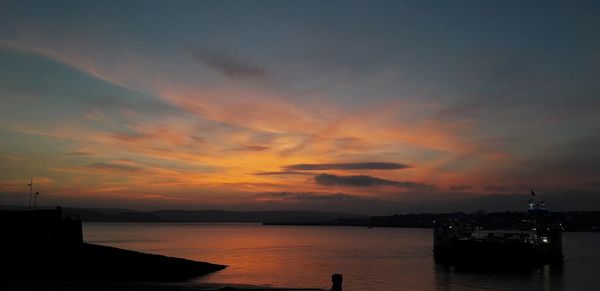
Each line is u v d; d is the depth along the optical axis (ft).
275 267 359.25
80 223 252.21
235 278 272.51
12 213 231.71
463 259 437.17
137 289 140.46
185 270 271.08
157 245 637.30
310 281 278.26
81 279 201.67
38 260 205.26
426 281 307.78
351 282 287.28
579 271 377.50
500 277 336.90
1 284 153.69
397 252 568.00
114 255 242.37
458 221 499.10
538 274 357.41
